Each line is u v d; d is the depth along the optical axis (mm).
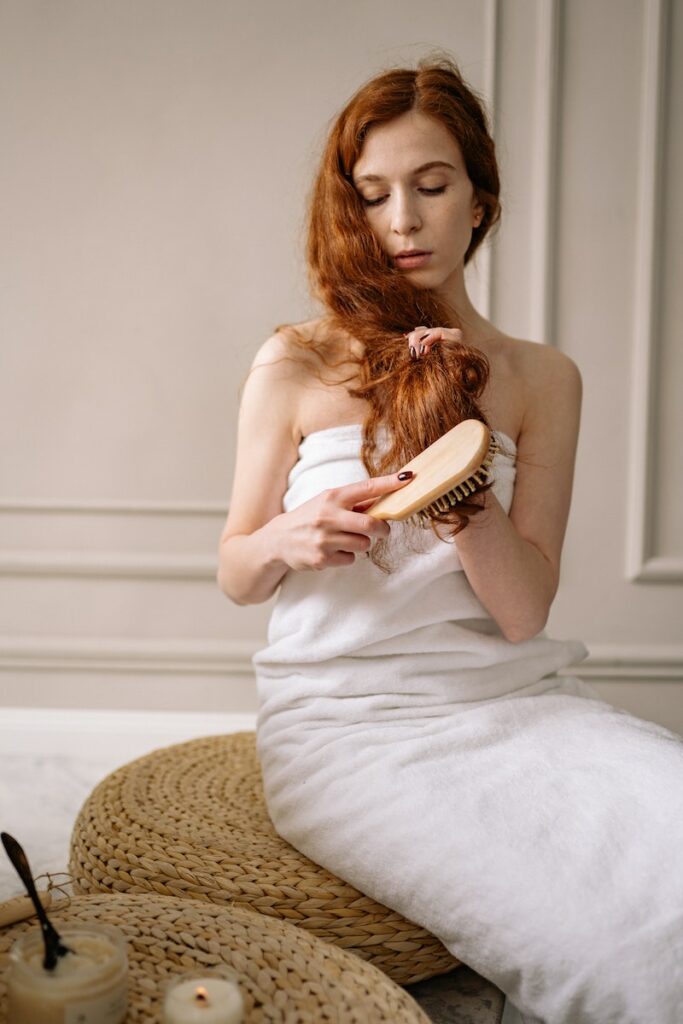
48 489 2117
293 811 1259
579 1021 1024
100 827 1364
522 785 1142
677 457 2104
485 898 1073
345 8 2012
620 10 2010
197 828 1374
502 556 1232
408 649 1261
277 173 2043
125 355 2088
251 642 2143
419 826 1129
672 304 2074
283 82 2027
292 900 1203
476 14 2002
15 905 1026
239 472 1362
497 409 1357
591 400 2090
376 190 1301
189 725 2154
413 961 1207
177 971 946
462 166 1304
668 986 972
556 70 2012
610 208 2051
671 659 2119
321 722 1272
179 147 2045
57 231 2066
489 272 2045
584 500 2109
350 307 1315
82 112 2043
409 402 1157
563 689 1376
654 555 2125
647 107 2014
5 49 2035
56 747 2164
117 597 2143
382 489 1064
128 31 2029
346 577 1260
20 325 2086
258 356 1388
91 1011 813
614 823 1073
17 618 2154
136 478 2111
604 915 1009
